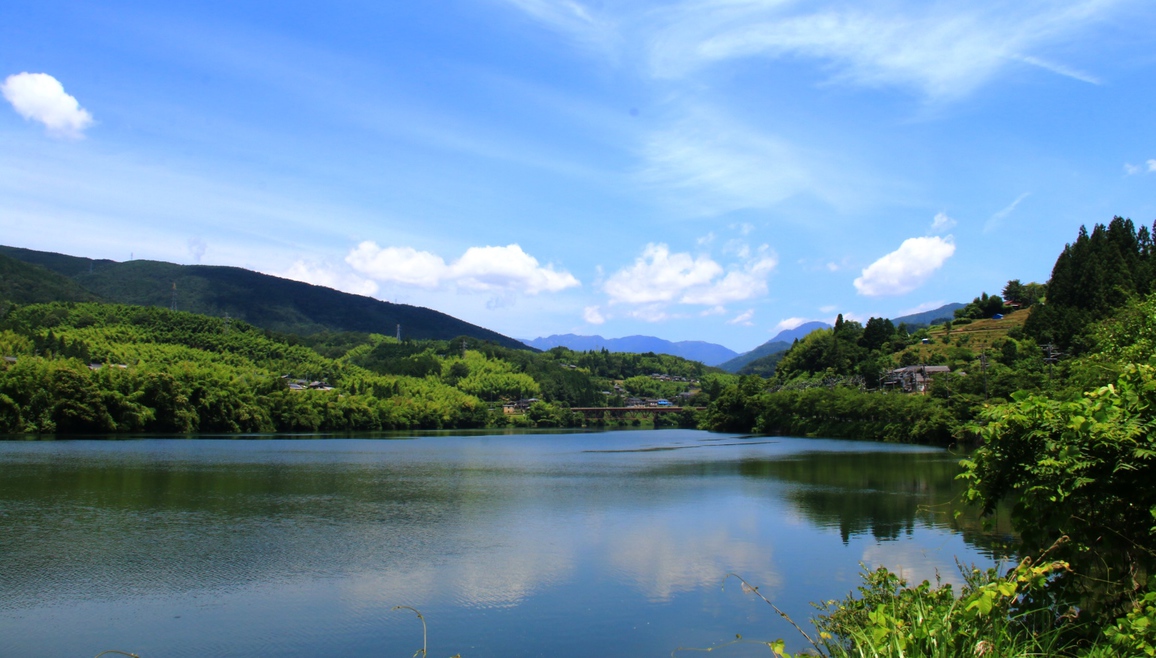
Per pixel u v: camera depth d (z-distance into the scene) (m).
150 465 79.75
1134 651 10.89
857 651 13.31
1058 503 13.12
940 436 124.75
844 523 48.09
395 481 72.12
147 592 31.98
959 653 11.63
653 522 49.31
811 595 31.86
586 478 77.12
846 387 172.88
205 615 29.20
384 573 35.47
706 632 27.50
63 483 63.28
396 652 25.55
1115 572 13.09
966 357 181.75
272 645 26.11
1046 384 102.62
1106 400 13.29
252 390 170.38
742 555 39.28
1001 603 12.25
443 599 31.50
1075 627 12.62
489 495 62.56
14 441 109.44
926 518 49.53
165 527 45.34
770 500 59.19
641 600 31.34
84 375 128.75
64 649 25.53
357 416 197.62
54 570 35.06
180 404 144.25
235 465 83.12
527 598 31.61
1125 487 12.62
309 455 102.44
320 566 36.66
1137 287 154.88
